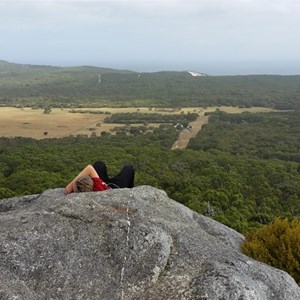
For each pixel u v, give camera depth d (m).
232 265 5.12
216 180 41.06
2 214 5.74
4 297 3.88
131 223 5.14
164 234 5.18
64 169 44.66
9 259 4.51
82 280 4.46
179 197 35.66
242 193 38.78
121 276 4.59
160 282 4.60
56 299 4.25
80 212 5.38
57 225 5.08
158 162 51.09
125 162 49.53
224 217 25.66
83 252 4.76
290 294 5.11
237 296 4.38
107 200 6.00
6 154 53.25
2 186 37.41
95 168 7.05
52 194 6.77
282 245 6.52
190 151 60.88
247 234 7.41
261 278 5.09
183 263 4.91
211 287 4.43
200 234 5.93
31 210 5.84
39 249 4.69
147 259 4.78
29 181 37.50
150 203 6.52
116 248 4.83
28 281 4.37
